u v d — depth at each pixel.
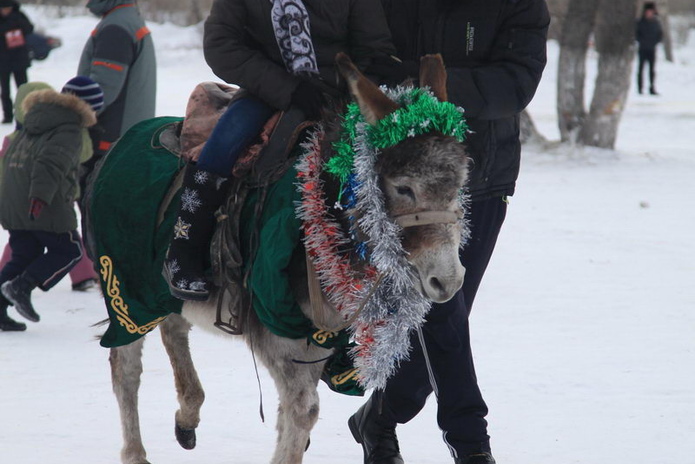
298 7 6.26
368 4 6.51
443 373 6.93
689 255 15.65
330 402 9.23
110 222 7.21
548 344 10.93
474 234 6.99
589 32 27.64
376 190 5.57
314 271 5.93
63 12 72.88
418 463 7.52
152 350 10.91
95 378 9.74
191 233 6.49
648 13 45.03
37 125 11.41
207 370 10.06
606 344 10.91
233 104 6.51
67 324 11.84
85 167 12.97
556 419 8.50
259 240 6.18
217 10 6.41
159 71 51.06
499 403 8.95
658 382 9.52
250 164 6.37
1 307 11.41
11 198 11.41
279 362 6.21
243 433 8.25
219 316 6.48
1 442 7.80
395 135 5.49
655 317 12.07
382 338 6.01
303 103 6.25
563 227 17.97
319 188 5.92
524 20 6.74
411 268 5.66
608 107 27.41
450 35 6.77
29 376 9.76
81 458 7.48
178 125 7.35
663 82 51.00
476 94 6.57
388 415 7.19
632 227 17.95
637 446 7.80
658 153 27.73
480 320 12.01
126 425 7.51
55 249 11.46
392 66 6.79
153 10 80.81
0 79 29.59
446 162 5.43
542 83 48.69
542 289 13.55
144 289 7.06
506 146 7.01
